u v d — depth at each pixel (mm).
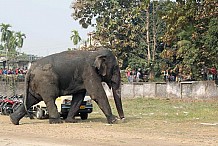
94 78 20766
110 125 19703
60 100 23078
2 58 78188
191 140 14102
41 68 21125
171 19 25969
